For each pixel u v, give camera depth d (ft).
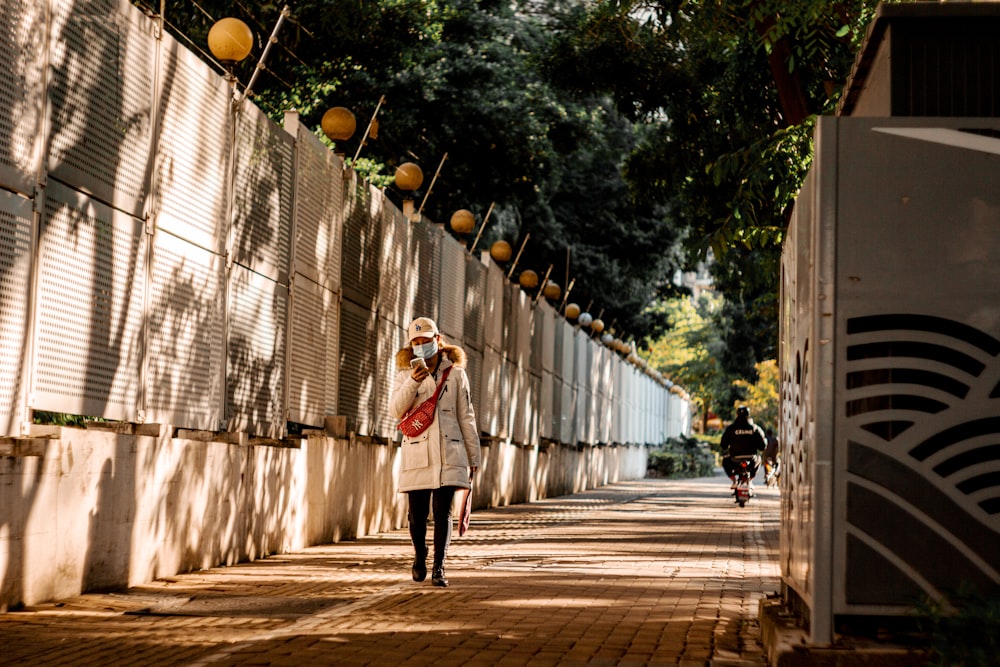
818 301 17.61
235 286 38.86
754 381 206.59
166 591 30.42
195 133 35.58
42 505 26.53
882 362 17.46
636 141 128.67
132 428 31.86
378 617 25.80
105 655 20.79
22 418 26.20
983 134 17.48
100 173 29.78
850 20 51.34
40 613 25.40
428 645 22.26
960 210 17.46
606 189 131.34
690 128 78.33
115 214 30.60
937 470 17.29
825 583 17.24
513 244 123.95
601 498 105.09
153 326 32.86
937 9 17.99
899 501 17.22
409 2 88.53
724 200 76.84
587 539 52.75
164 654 21.03
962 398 17.31
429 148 100.12
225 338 38.04
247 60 80.18
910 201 17.53
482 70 98.94
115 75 30.55
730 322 203.21
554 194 127.34
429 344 31.78
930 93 18.08
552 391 106.93
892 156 17.58
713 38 60.59
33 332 26.61
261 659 20.47
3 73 25.27
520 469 93.09
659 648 22.29
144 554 32.04
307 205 46.01
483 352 79.61
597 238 134.51
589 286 135.74
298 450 45.11
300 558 41.37
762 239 55.26
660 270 137.90
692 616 26.89
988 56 18.04
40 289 26.91
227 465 38.04
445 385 32.12
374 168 88.69
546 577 35.12
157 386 33.19
